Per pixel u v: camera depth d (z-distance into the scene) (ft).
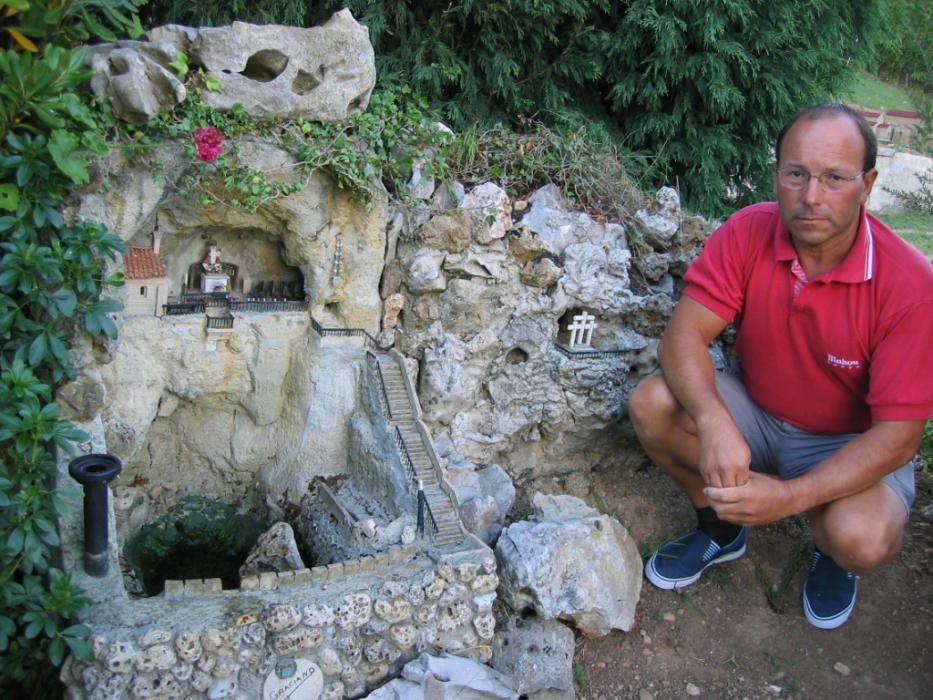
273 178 18.38
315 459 21.12
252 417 21.35
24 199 15.70
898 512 15.96
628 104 29.76
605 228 22.09
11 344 16.29
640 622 19.25
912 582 19.72
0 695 16.16
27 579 15.06
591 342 22.59
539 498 20.18
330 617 15.87
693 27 27.63
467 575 17.16
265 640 15.49
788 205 14.97
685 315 17.34
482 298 21.09
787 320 16.42
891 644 18.61
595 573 18.48
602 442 23.18
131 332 18.84
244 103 17.97
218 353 20.13
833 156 14.32
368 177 19.19
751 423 18.01
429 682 16.10
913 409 14.84
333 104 18.74
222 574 20.36
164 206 18.56
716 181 29.81
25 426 14.99
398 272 20.77
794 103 29.86
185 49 17.85
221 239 20.47
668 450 18.33
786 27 28.22
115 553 16.70
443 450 20.97
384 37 27.40
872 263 15.31
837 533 15.71
